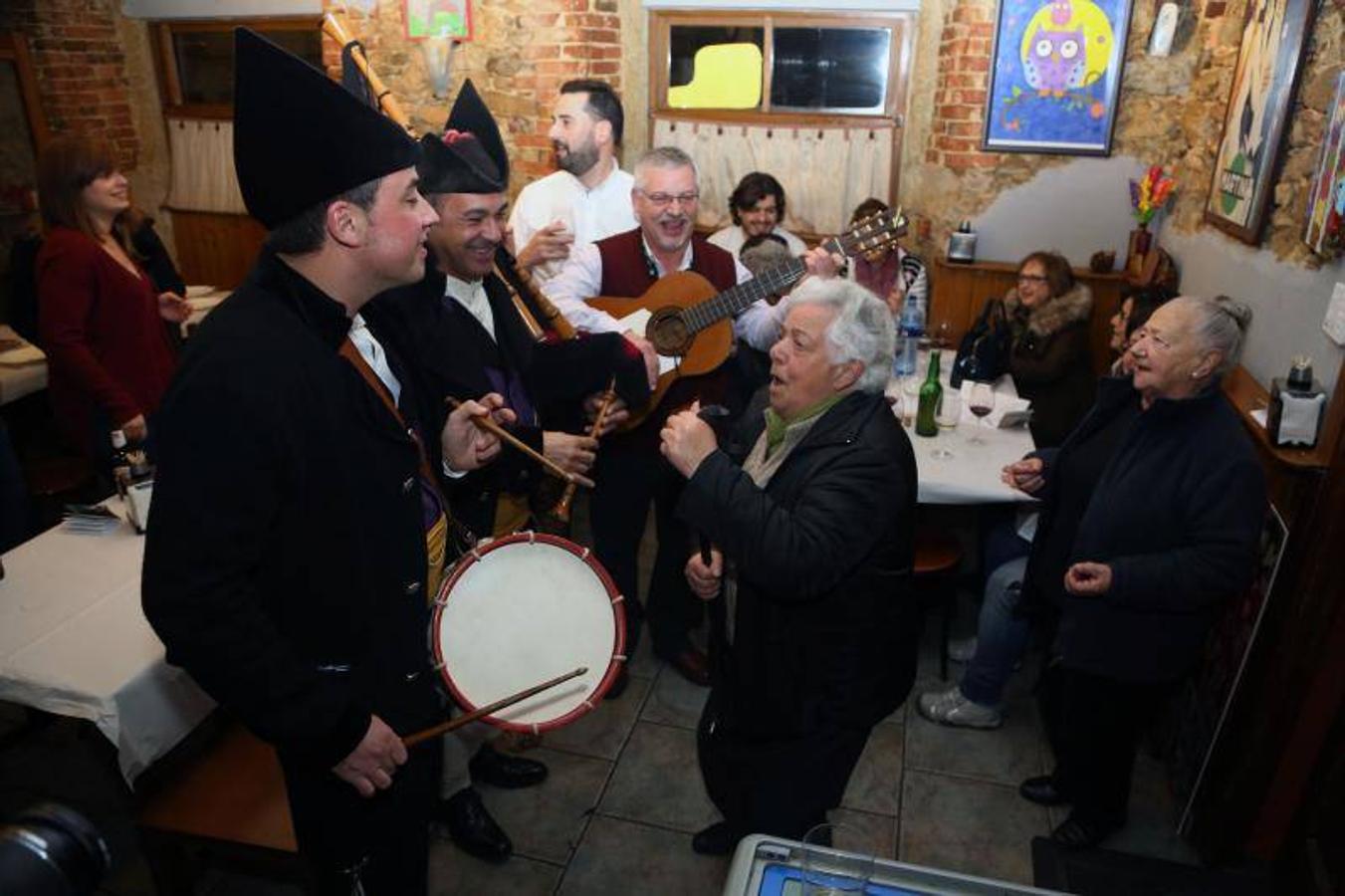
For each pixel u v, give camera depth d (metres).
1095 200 4.11
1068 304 3.18
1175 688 1.98
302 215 1.14
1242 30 3.08
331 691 1.21
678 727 2.60
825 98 4.49
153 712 1.69
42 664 1.67
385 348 1.63
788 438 1.60
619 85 4.44
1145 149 3.98
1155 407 1.82
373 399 1.26
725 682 1.76
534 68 4.27
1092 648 1.92
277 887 2.07
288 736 1.17
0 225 5.03
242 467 1.10
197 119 5.43
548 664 1.47
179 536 1.09
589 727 2.60
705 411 1.67
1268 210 2.51
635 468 2.55
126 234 3.00
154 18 5.26
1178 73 3.84
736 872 1.15
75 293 2.73
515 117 4.38
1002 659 2.51
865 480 1.49
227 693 1.13
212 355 1.10
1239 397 2.38
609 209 3.14
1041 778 2.38
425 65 4.43
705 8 4.40
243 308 1.15
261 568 1.20
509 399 2.00
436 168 1.73
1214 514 1.74
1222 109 3.26
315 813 1.40
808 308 1.54
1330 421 1.89
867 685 1.61
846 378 1.54
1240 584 1.75
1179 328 1.73
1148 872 2.13
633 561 2.71
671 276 2.49
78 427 2.94
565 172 3.16
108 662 1.68
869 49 4.38
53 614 1.82
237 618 1.11
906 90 4.39
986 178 4.17
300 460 1.16
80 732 1.74
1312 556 1.84
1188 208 3.59
